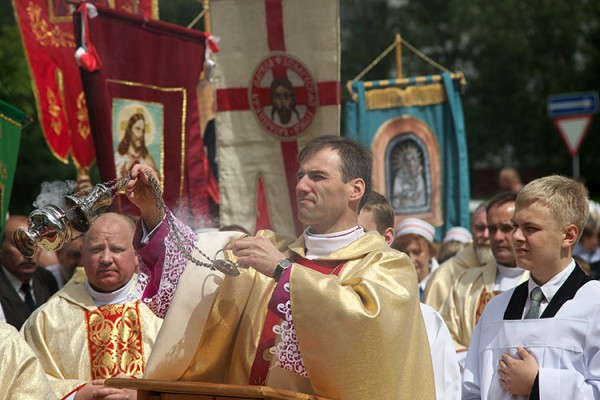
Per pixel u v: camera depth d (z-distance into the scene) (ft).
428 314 20.18
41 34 32.07
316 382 15.21
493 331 19.16
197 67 28.25
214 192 35.14
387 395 15.11
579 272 18.72
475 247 29.43
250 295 17.04
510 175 56.08
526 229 18.62
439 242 39.91
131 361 22.95
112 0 29.66
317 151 16.94
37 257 31.42
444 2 116.26
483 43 111.86
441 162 40.45
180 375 16.44
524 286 19.27
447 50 116.88
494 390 18.45
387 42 110.22
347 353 14.94
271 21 28.02
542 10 108.17
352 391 14.96
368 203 20.72
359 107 40.19
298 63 27.89
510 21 109.60
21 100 72.79
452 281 28.86
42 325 23.25
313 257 16.93
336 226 16.98
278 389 14.42
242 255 15.53
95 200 15.64
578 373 17.69
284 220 28.22
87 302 23.52
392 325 15.30
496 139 112.68
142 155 27.30
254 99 28.32
